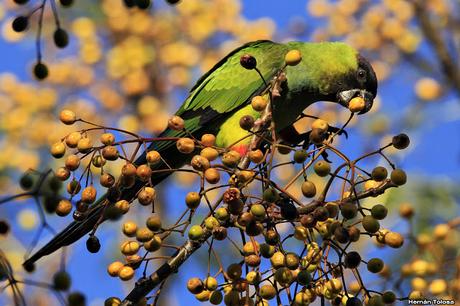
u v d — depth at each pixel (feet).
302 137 36.78
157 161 22.25
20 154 46.55
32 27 50.85
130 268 21.13
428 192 42.06
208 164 21.89
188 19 52.31
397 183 21.72
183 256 21.53
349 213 20.76
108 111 50.21
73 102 50.34
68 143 21.86
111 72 50.60
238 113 36.47
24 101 48.93
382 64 51.21
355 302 21.04
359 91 37.76
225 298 21.07
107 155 21.61
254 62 24.29
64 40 24.66
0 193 44.70
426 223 41.32
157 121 49.19
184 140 22.54
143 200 21.18
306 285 20.97
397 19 51.21
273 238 21.01
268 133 25.70
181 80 51.21
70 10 51.21
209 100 36.76
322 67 37.17
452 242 33.96
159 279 21.43
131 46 50.83
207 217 21.26
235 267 21.18
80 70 50.60
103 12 51.80
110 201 21.84
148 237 21.06
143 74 50.85
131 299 21.42
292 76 36.65
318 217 20.57
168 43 52.01
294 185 45.32
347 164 21.71
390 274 27.68
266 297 20.81
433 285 27.02
